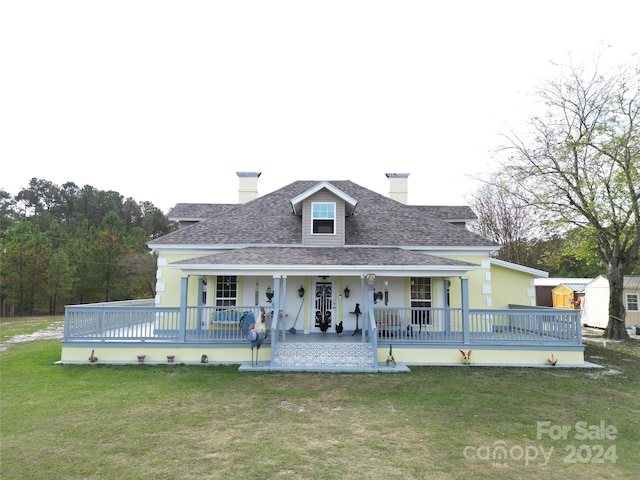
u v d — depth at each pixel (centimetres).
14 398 975
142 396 996
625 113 2114
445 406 934
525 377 1234
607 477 598
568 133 2278
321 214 1741
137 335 1445
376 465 624
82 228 5412
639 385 1158
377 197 2134
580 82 2216
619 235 2342
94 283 4456
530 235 4053
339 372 1280
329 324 1695
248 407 915
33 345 1945
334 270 1423
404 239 1767
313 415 862
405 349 1410
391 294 1709
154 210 7969
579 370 1341
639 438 757
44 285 4134
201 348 1400
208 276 1705
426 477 587
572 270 5028
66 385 1100
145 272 4744
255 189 2295
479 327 1686
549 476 598
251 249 1633
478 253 1756
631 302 2850
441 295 1703
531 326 1478
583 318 3369
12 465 616
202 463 627
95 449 677
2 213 6006
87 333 1409
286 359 1345
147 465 618
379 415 866
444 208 2202
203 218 2088
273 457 650
